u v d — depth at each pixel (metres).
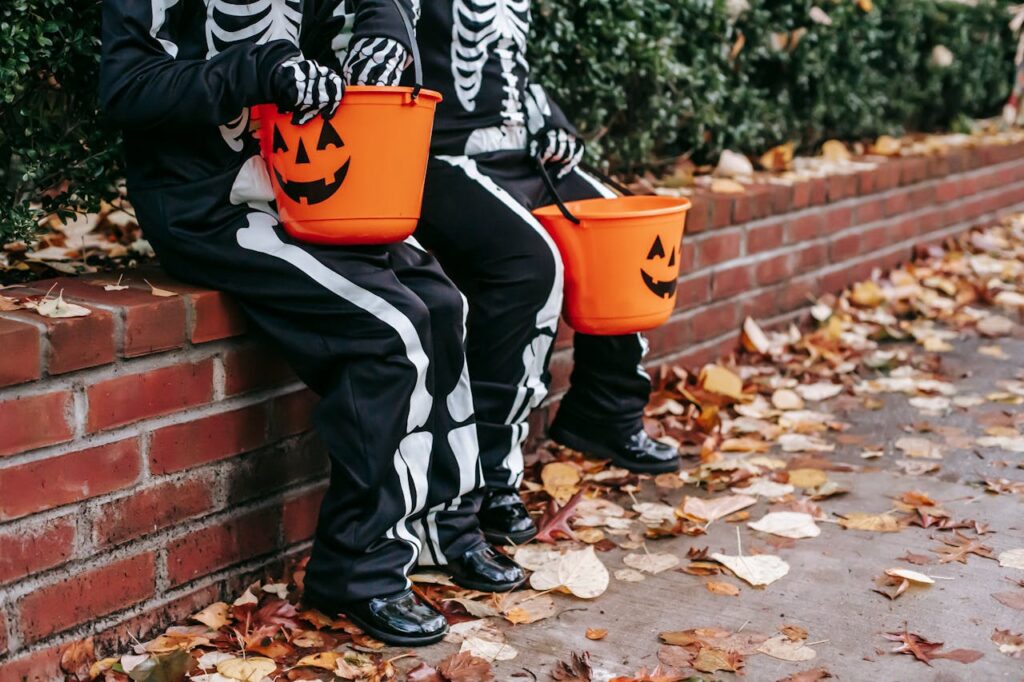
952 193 5.75
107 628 2.29
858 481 3.22
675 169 4.52
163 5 2.21
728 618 2.47
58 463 2.15
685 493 3.17
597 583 2.59
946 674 2.23
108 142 2.62
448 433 2.55
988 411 3.78
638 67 3.99
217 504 2.48
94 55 2.53
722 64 4.53
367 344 2.29
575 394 3.30
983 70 6.62
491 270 2.74
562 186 3.03
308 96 2.10
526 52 3.57
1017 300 5.04
